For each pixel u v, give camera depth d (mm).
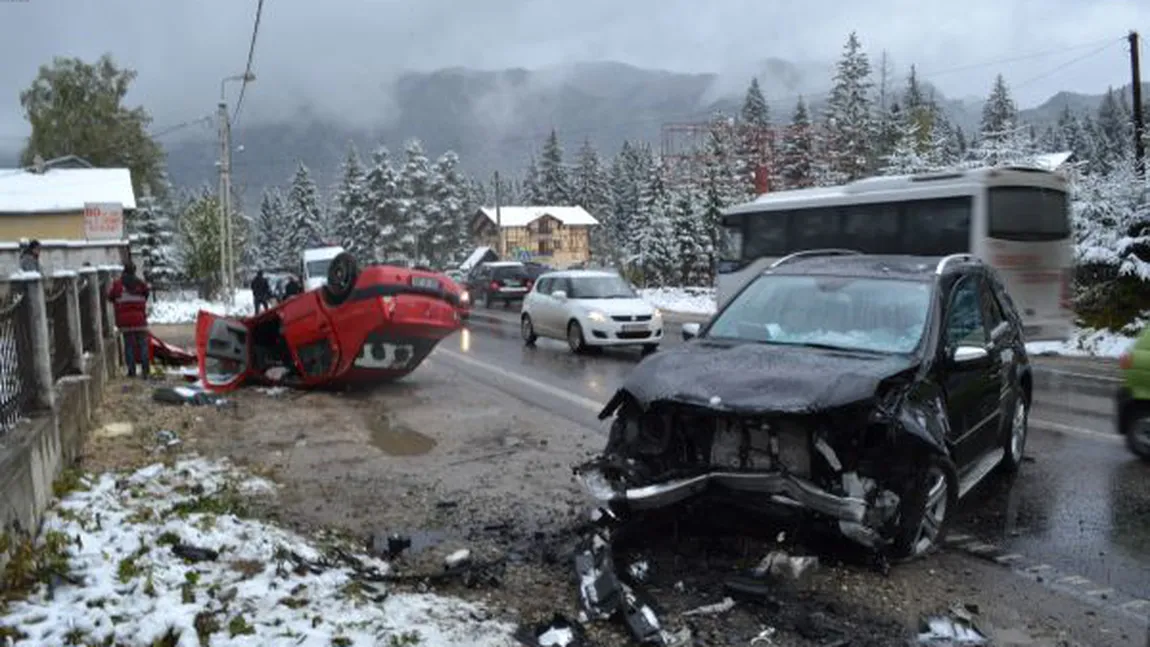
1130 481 7281
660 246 49812
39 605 4383
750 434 5141
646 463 5461
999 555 5520
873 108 68062
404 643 4055
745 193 60219
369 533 5980
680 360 5859
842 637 4312
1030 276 15281
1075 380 13250
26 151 60719
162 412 10289
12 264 20328
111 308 14883
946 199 15555
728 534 5523
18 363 6402
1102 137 80875
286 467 7797
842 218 17656
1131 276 19641
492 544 5699
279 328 12805
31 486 5535
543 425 9648
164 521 5711
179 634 4082
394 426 9648
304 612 4383
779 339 6309
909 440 4977
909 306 6141
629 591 4711
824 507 4812
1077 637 4391
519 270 34125
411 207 80312
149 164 62156
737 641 4277
